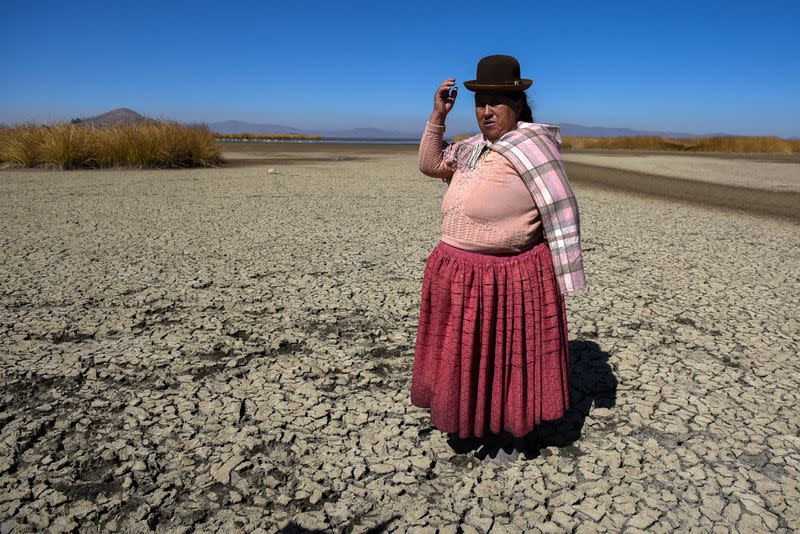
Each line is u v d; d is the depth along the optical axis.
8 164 16.86
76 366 3.37
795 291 4.87
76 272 5.23
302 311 4.30
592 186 13.68
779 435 2.75
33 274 5.16
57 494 2.31
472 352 2.33
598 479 2.44
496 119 2.26
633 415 2.92
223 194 10.80
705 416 2.92
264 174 15.49
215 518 2.20
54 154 16.38
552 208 2.19
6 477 2.41
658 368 3.44
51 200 9.75
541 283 2.32
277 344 3.70
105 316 4.15
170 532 2.13
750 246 6.66
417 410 2.98
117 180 13.27
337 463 2.54
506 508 2.27
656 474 2.47
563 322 2.43
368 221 7.98
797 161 25.02
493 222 2.25
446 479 2.45
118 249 6.13
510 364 2.36
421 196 10.94
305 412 2.94
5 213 8.32
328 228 7.42
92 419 2.84
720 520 2.20
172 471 2.46
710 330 4.00
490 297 2.28
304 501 2.31
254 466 2.51
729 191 12.91
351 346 3.71
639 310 4.36
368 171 17.34
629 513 2.24
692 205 10.36
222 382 3.23
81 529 2.14
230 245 6.37
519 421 2.37
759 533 2.13
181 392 3.11
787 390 3.18
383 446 2.67
